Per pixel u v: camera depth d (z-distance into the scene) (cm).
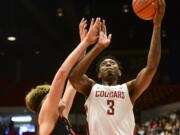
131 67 1980
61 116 315
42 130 303
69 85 361
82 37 336
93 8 1603
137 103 1823
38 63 2095
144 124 1603
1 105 1942
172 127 1259
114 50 1997
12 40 1872
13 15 1620
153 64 309
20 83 2062
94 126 309
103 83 332
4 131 1050
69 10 1581
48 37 1891
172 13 1623
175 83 1811
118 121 308
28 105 340
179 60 1748
